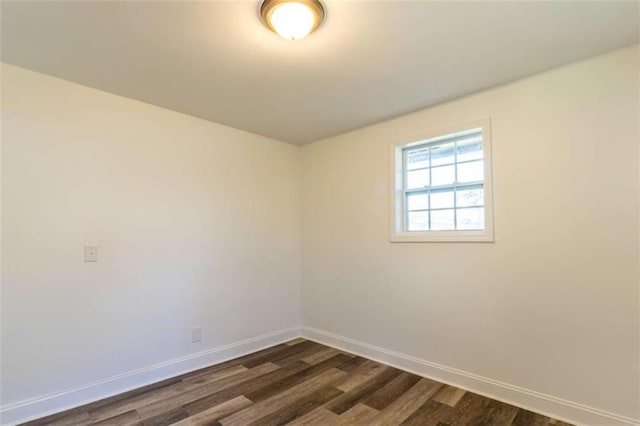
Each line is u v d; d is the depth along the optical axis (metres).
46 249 2.32
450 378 2.73
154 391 2.61
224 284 3.31
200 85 2.52
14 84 2.24
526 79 2.42
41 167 2.32
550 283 2.28
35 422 2.18
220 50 2.06
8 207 2.19
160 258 2.87
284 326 3.85
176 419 2.22
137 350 2.71
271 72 2.33
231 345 3.33
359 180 3.50
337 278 3.66
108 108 2.64
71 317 2.40
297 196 4.11
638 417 1.96
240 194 3.50
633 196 2.01
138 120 2.80
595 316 2.11
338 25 1.81
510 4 1.66
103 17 1.75
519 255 2.42
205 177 3.22
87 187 2.51
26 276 2.24
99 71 2.32
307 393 2.59
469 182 2.79
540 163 2.35
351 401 2.46
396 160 3.19
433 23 1.80
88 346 2.47
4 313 2.15
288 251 3.96
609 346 2.06
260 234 3.67
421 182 3.11
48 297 2.31
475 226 2.75
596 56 2.14
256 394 2.57
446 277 2.79
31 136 2.29
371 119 3.23
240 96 2.71
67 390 2.36
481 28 1.85
